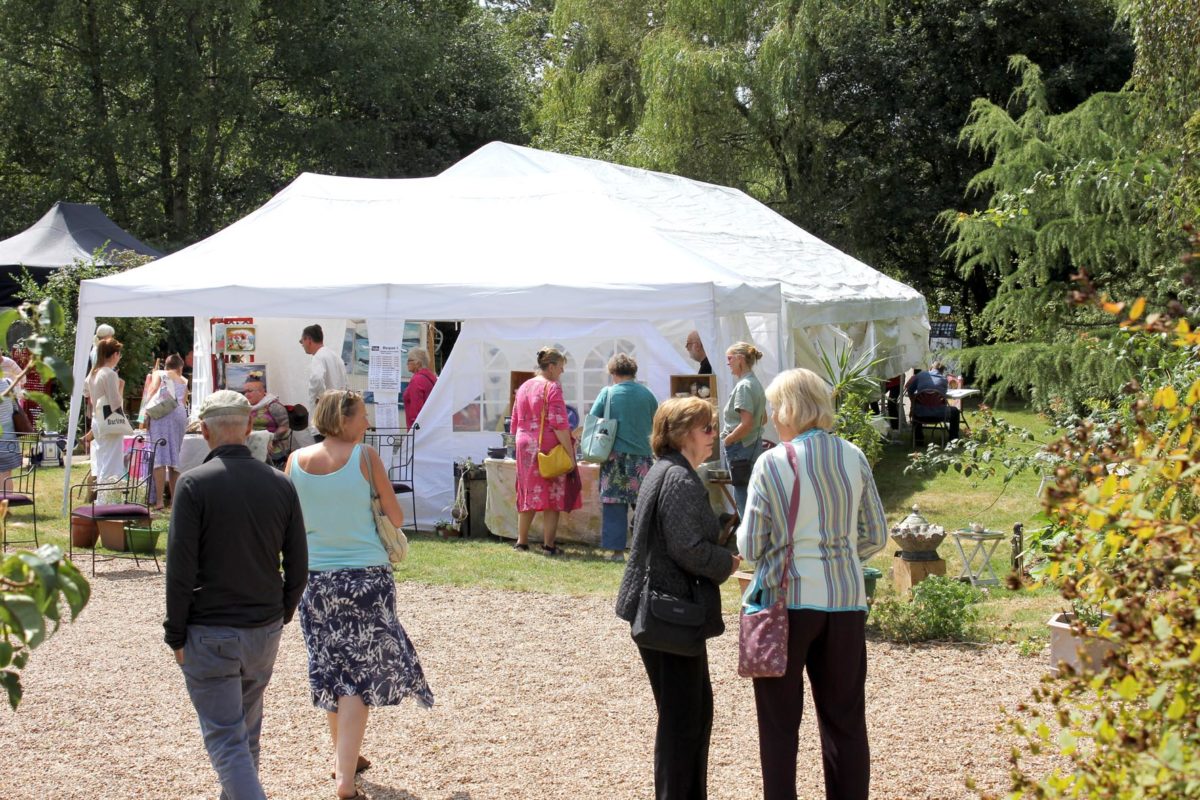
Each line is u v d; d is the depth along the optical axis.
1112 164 11.91
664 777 4.28
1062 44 28.66
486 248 12.17
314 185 14.19
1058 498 2.54
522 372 11.27
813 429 4.24
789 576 4.10
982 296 30.81
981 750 5.23
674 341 12.79
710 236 15.06
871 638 7.20
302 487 4.84
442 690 6.32
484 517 11.22
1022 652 6.68
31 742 5.55
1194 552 2.31
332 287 11.48
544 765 5.20
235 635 4.10
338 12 30.55
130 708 6.05
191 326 22.17
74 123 27.86
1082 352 12.36
